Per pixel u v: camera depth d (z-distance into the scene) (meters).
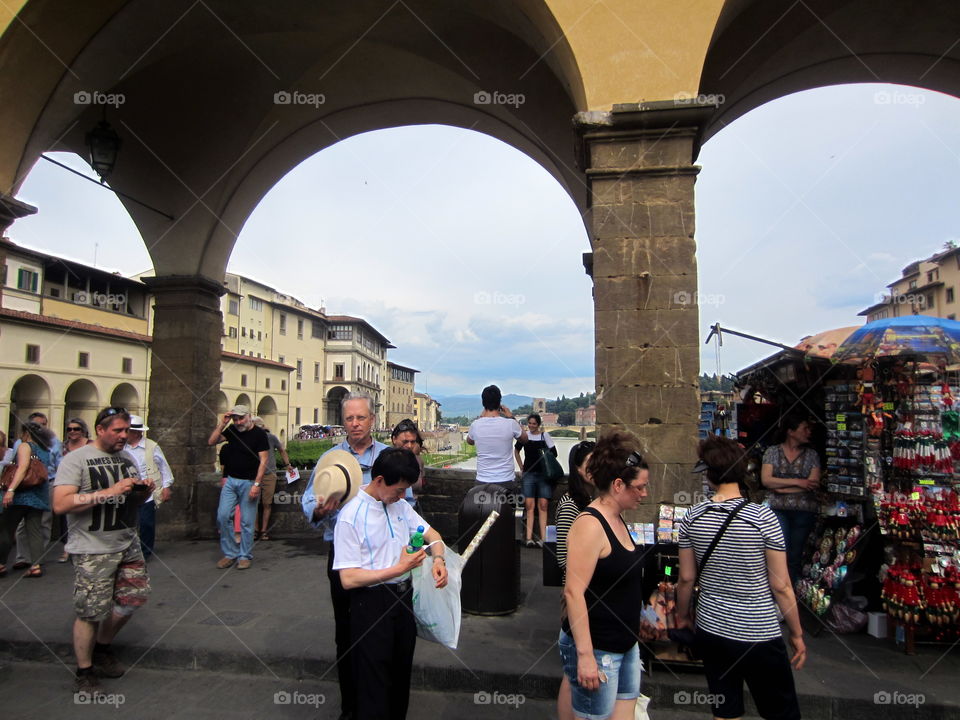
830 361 5.46
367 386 61.81
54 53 6.36
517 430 6.91
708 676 2.98
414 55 8.74
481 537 3.61
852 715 3.83
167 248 9.66
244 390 39.56
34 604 5.77
